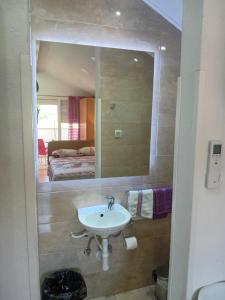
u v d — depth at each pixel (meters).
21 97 0.77
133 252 2.18
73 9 1.73
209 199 0.97
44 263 1.91
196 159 0.91
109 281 2.14
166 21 1.99
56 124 1.86
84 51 1.83
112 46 1.88
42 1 1.65
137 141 2.09
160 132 2.14
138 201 2.03
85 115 1.94
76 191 1.92
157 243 2.25
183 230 1.00
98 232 1.65
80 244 1.98
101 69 1.91
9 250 0.83
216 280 1.07
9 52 0.75
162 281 2.04
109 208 1.93
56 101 1.84
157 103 2.10
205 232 1.00
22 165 0.80
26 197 0.82
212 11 0.86
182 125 0.97
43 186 1.83
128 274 2.20
